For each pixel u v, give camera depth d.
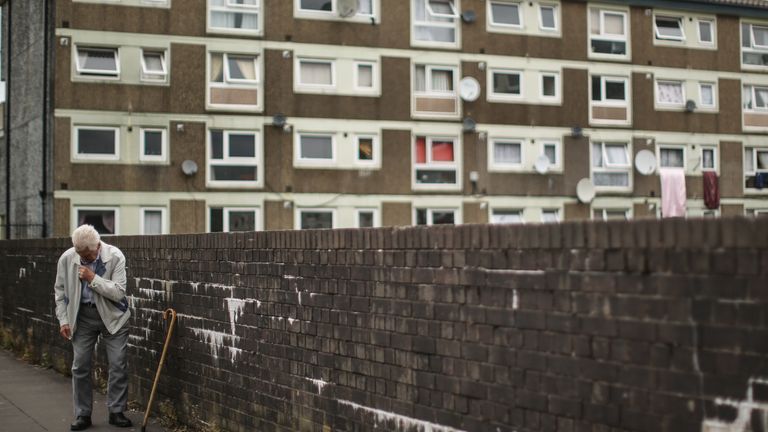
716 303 3.52
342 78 34.06
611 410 3.98
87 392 9.23
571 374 4.21
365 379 5.97
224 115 32.53
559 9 37.22
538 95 36.78
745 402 3.40
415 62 35.09
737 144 40.22
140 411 10.20
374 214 34.34
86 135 31.06
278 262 7.23
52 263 13.57
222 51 32.62
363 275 5.99
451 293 5.08
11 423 9.48
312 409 6.69
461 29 35.69
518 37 36.53
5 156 36.97
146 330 10.25
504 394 4.64
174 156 31.89
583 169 37.31
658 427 3.75
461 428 4.98
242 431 7.91
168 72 31.91
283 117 33.09
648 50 38.59
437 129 35.25
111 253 9.21
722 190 39.88
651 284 3.80
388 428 5.70
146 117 31.64
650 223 3.81
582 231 4.16
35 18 33.28
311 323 6.70
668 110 38.94
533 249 4.46
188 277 9.09
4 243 16.92
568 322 4.23
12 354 15.65
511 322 4.61
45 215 31.56
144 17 31.69
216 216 32.41
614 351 3.97
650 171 37.75
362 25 34.38
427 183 35.09
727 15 40.19
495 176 36.00
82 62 31.19
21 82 34.84
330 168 33.75
